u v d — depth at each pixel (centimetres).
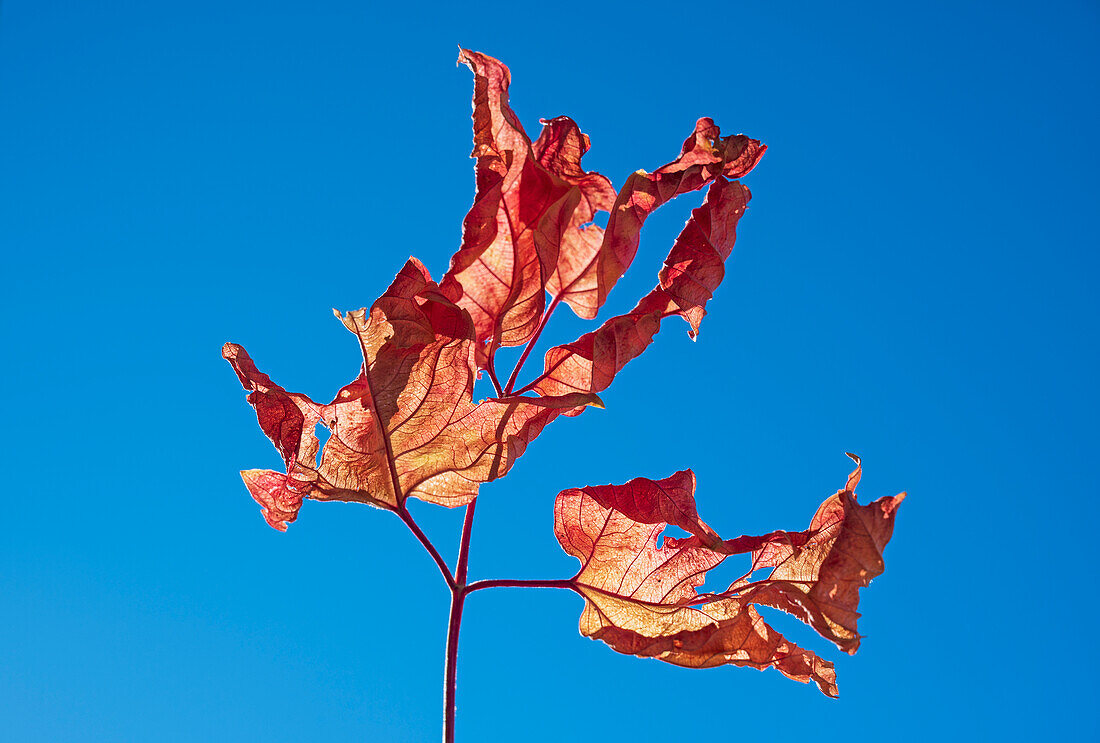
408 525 61
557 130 62
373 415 60
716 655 60
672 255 62
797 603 59
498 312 61
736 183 62
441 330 59
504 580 61
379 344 59
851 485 60
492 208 60
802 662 60
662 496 61
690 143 62
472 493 61
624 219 61
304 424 60
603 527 62
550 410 60
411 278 59
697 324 62
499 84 60
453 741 60
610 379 60
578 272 63
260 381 59
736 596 60
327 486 61
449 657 60
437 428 60
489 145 60
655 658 60
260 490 60
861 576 59
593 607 62
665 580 62
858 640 59
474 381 60
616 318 61
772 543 60
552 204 60
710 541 60
